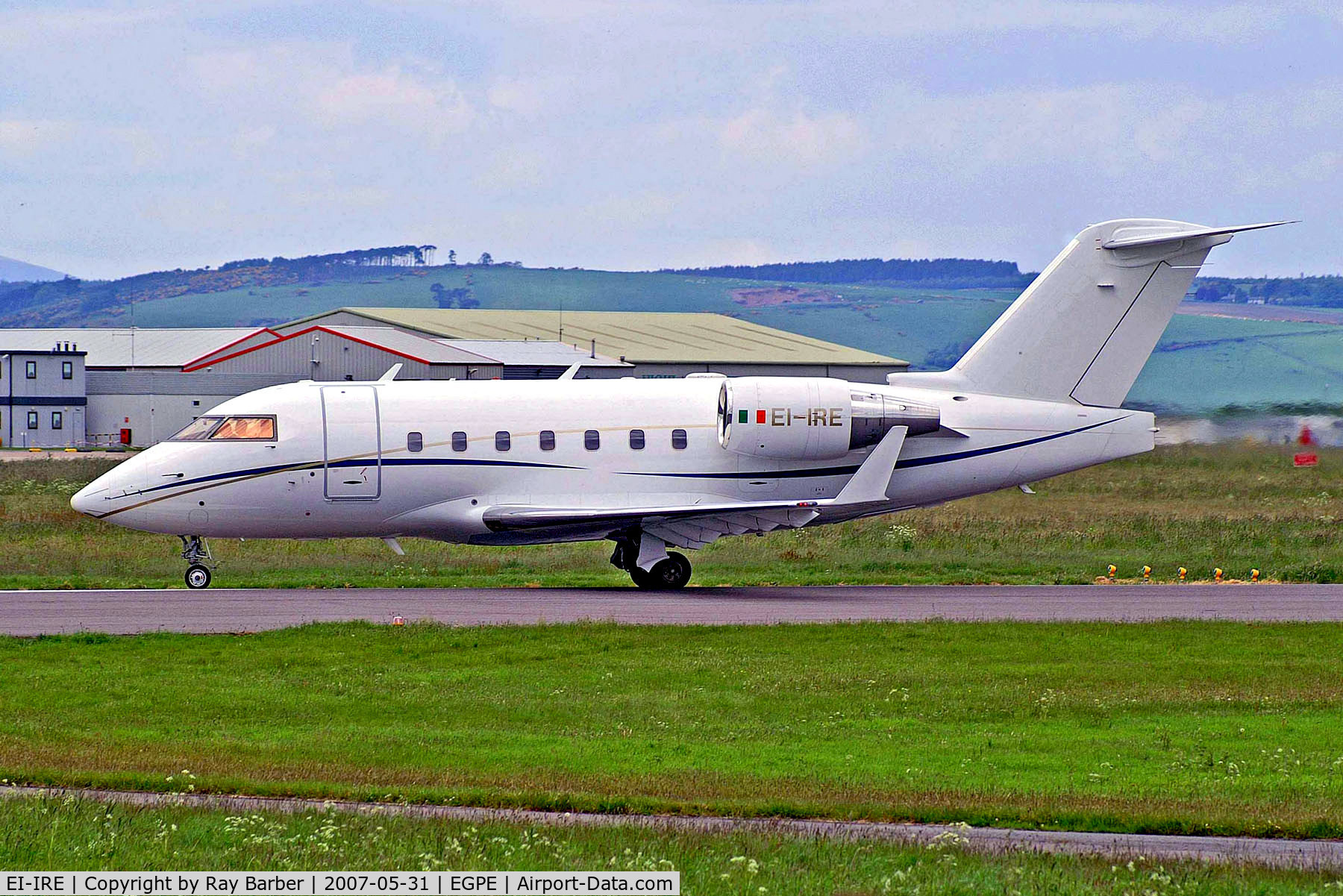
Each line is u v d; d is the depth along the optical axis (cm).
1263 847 3844
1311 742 5162
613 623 7569
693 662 6562
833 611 8319
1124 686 6184
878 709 5709
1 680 6053
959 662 6662
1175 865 3553
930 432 9656
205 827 3791
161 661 6525
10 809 3916
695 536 9469
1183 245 10006
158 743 4969
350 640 7031
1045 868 3522
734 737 5172
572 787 4344
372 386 9550
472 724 5369
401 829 3812
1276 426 18862
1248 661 6775
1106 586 9800
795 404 9444
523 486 9394
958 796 4262
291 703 5678
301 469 9162
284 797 4241
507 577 9962
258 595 8806
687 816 4078
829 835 3822
